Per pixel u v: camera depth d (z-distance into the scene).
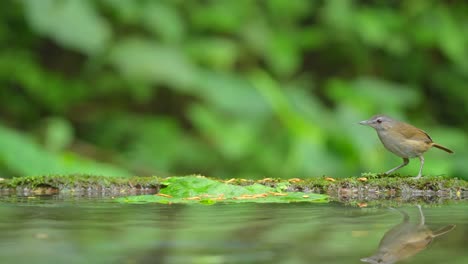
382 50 15.71
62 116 13.94
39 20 12.02
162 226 5.08
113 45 12.92
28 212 5.75
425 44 15.23
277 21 14.60
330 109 15.34
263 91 12.54
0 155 9.90
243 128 12.64
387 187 7.17
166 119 13.90
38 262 3.93
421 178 7.29
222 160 13.30
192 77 12.75
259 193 6.92
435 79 15.98
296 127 12.23
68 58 14.81
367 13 14.74
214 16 13.91
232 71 14.32
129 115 14.11
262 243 4.45
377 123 7.95
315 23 15.05
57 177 7.29
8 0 13.66
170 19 13.30
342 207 6.13
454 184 7.16
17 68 13.44
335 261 4.00
